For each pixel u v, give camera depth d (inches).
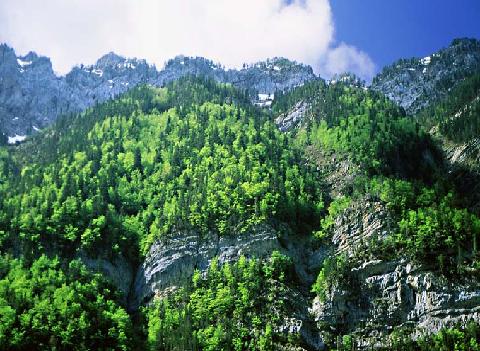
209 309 6978.4
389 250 7126.0
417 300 6727.4
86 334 6461.6
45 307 6555.1
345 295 6924.2
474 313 6446.9
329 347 6688.0
